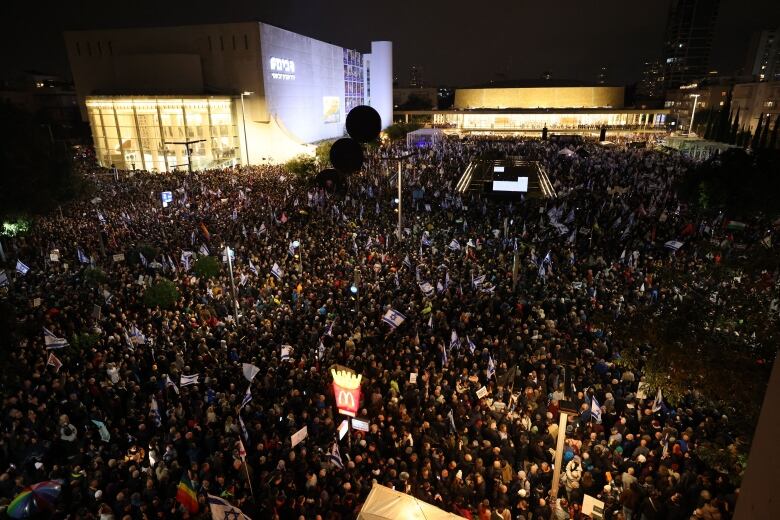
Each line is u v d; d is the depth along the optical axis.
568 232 25.30
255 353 14.37
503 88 124.06
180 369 13.32
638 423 11.31
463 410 11.63
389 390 12.44
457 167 49.84
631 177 41.34
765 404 2.28
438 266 20.62
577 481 9.75
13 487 9.29
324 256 22.03
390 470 9.47
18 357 13.14
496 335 15.31
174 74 60.09
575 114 108.50
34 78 116.50
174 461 9.84
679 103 122.12
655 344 7.93
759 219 21.05
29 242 24.33
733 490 8.92
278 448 10.50
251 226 27.14
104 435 10.63
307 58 73.38
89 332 14.96
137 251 21.50
